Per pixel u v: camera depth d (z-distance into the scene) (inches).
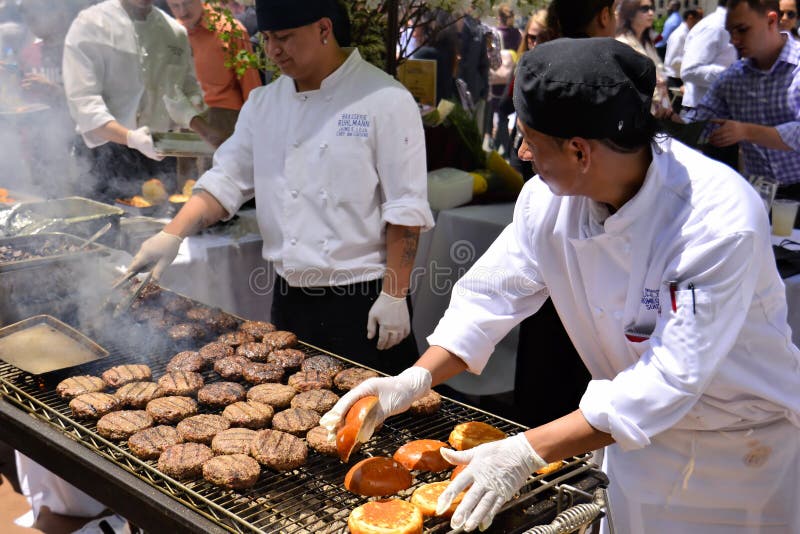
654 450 74.5
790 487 73.3
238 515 62.2
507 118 223.8
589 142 56.6
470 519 57.1
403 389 70.9
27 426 76.3
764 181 138.5
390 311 106.7
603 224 65.9
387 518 59.2
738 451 71.9
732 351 66.1
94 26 153.2
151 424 77.4
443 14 160.2
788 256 122.8
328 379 88.1
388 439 76.1
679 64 282.7
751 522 73.9
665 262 62.2
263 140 110.4
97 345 94.0
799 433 72.7
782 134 149.7
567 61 54.7
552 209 71.0
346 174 105.4
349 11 128.7
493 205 162.7
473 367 76.3
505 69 279.4
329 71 104.7
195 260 130.0
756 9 158.1
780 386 68.7
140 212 141.6
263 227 114.3
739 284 58.1
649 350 61.2
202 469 68.5
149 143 147.9
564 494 64.4
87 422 78.5
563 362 139.6
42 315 100.2
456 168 166.1
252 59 138.5
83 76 152.9
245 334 100.1
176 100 156.0
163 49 163.2
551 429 60.3
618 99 54.4
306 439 75.3
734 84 171.0
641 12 187.8
